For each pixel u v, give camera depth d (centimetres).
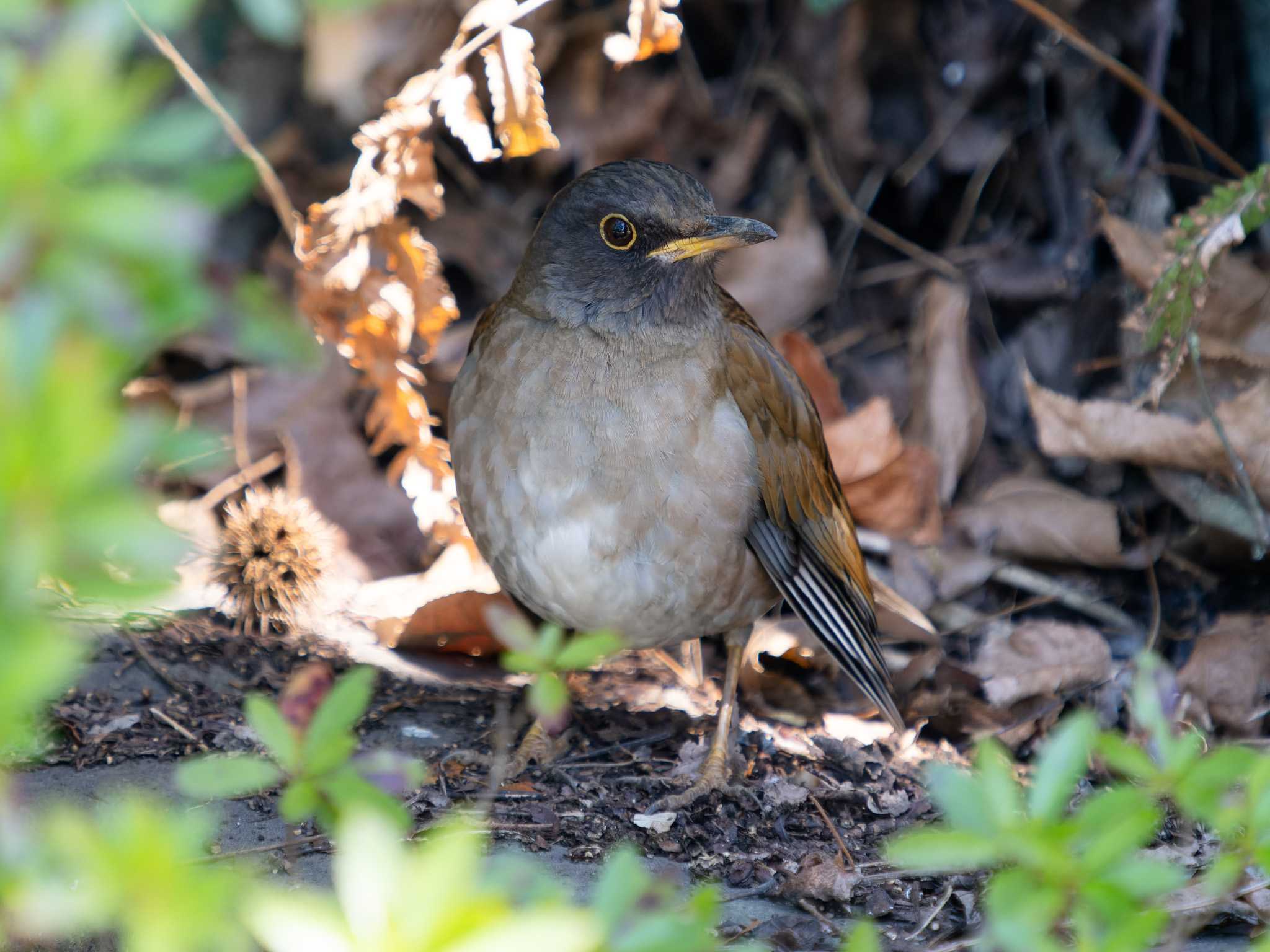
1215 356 1044
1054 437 1066
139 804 286
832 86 1320
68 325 233
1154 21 1209
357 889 276
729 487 827
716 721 921
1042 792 353
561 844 723
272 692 849
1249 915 637
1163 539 1091
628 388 811
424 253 949
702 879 700
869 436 1084
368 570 1076
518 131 865
